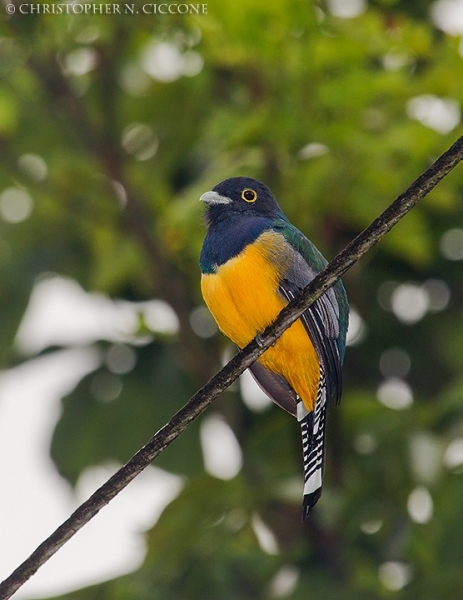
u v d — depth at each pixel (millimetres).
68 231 15812
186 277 14664
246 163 12969
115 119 14453
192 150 15055
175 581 12672
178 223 13109
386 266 14688
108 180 14891
